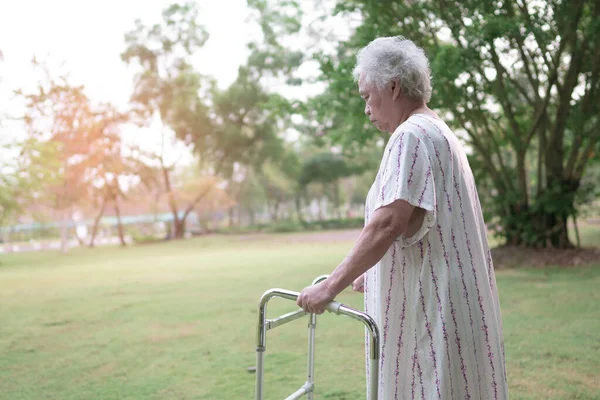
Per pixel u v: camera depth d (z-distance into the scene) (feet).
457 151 5.21
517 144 34.71
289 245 66.64
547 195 33.63
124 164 104.22
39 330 17.44
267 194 173.58
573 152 34.12
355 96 29.45
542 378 10.34
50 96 82.69
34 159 69.21
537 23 28.35
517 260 31.55
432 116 5.34
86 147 90.43
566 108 33.04
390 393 5.04
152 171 112.47
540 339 13.44
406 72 5.29
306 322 16.58
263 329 5.42
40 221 85.76
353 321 16.49
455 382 4.82
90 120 90.99
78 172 89.35
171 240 107.76
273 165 135.95
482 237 5.56
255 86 113.60
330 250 53.36
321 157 140.77
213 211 143.13
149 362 12.77
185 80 110.73
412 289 4.98
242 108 115.65
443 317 4.83
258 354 5.44
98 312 20.63
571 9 28.22
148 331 16.52
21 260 66.64
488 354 5.01
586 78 32.37
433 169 4.94
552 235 34.76
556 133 34.04
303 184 146.51
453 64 26.66
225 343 14.40
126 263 49.21
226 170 121.80
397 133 5.07
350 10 31.76
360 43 29.32
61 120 86.38
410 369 4.96
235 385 10.64
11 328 17.90
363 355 12.58
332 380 10.69
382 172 5.20
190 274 34.42
